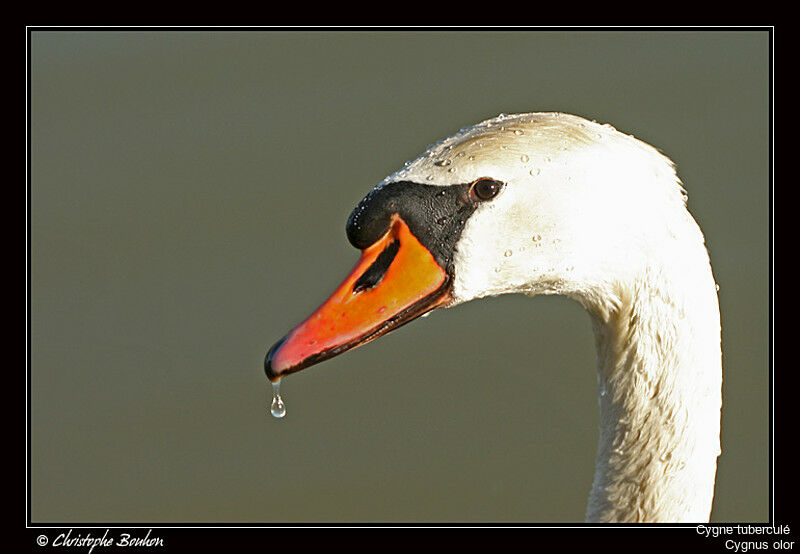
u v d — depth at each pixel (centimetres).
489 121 778
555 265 743
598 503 793
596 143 739
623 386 773
